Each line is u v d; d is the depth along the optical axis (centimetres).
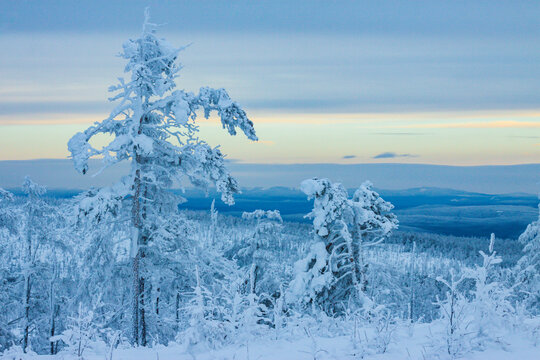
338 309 1962
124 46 1703
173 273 1711
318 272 1947
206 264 1788
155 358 759
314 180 2036
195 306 810
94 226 1602
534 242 3147
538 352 693
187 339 786
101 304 762
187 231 1795
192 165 1758
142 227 1723
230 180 1762
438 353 703
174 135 1728
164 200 1775
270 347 799
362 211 2083
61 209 1631
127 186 1658
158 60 1725
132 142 1620
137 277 1658
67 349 758
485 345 720
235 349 791
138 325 1655
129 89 1672
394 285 2153
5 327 2356
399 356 714
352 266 1934
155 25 1708
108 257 1645
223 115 1698
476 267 783
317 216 2025
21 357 738
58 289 1783
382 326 810
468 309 748
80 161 1569
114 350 816
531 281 3041
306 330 884
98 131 1656
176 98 1658
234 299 841
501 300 786
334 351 738
